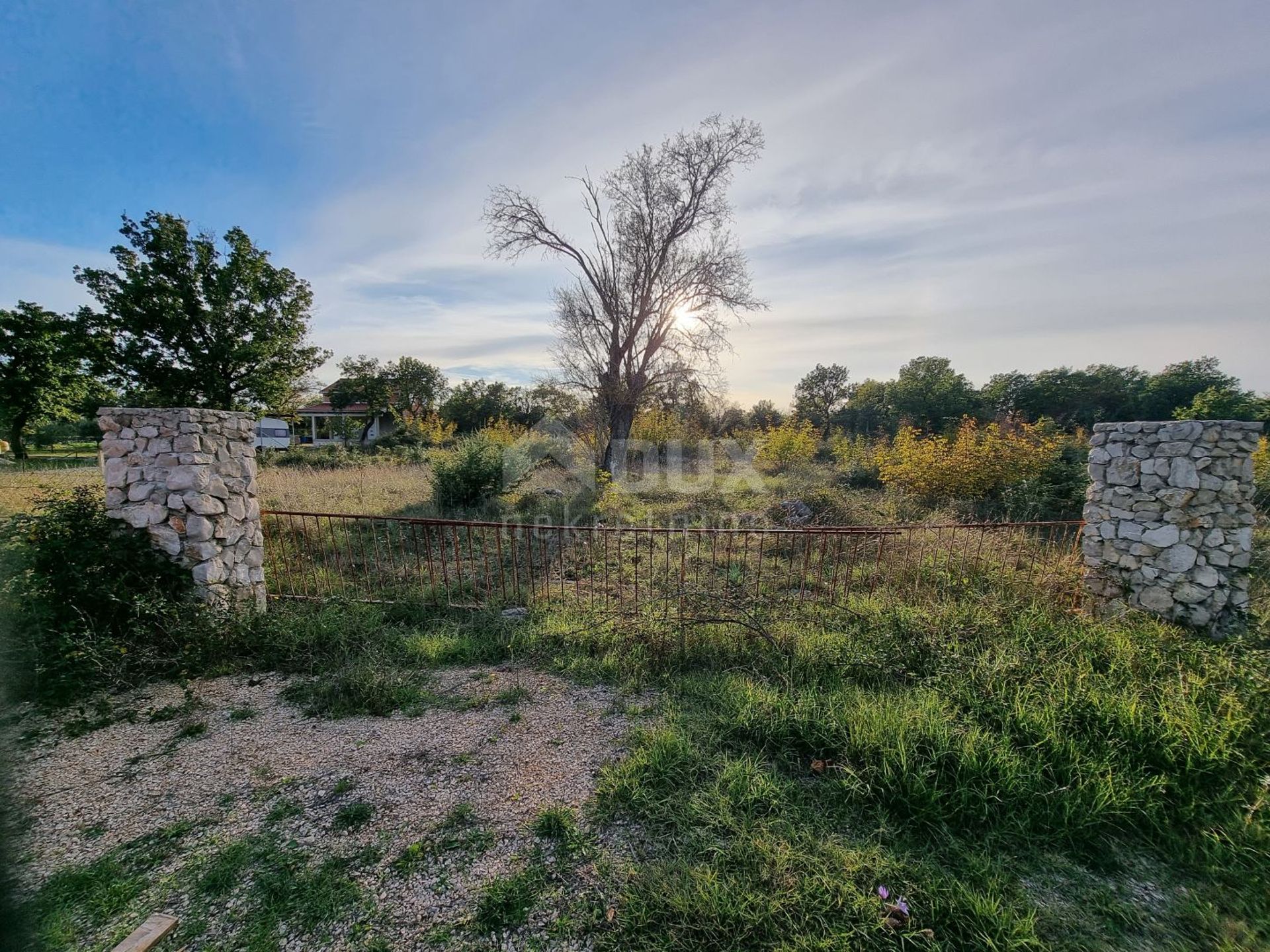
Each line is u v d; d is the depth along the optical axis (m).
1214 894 1.95
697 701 3.29
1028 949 1.72
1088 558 4.71
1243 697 2.90
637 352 14.91
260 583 4.81
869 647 3.73
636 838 2.20
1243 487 4.03
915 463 10.47
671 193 14.30
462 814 2.33
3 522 3.60
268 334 15.63
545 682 3.62
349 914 1.83
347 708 3.23
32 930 1.74
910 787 2.34
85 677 3.39
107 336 14.27
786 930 1.76
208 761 2.71
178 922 1.79
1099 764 2.47
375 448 22.81
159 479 4.15
